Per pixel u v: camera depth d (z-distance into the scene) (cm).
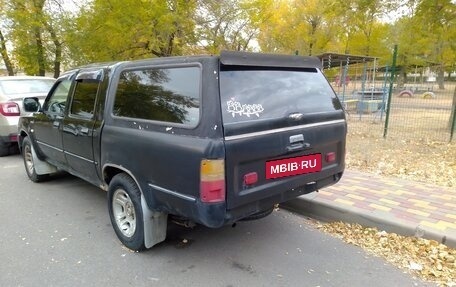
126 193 340
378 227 381
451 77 1088
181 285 292
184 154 268
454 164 616
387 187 487
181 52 1675
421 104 1151
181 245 361
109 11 1511
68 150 439
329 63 1606
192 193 267
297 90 330
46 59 1714
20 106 751
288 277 302
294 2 2966
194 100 275
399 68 1598
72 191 536
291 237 377
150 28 1480
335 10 1232
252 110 283
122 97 347
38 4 1588
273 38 3062
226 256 339
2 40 1814
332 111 355
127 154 324
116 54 1653
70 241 372
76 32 1595
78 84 427
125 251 349
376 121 1258
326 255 338
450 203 424
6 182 586
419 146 784
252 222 416
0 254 345
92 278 303
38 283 296
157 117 305
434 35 1127
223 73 276
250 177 277
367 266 317
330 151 352
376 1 1118
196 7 1634
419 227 355
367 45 3109
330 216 416
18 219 431
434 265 314
